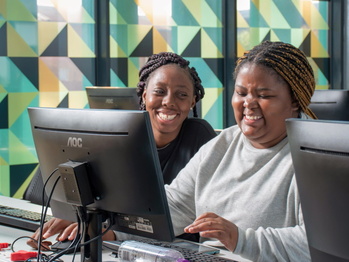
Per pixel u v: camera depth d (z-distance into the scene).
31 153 5.29
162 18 5.86
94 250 1.68
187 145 2.56
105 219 1.68
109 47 5.55
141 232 1.62
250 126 1.87
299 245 1.67
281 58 1.84
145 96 2.69
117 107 3.37
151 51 5.83
